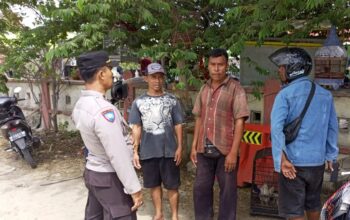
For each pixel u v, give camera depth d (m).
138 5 4.12
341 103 4.89
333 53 4.69
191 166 5.65
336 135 3.24
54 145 7.45
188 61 4.62
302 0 3.50
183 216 4.41
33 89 8.96
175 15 4.65
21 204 4.89
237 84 3.68
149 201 4.83
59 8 4.46
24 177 5.93
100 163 2.89
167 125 4.03
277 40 5.50
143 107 4.04
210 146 3.71
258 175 4.46
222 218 3.76
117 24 4.61
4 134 6.40
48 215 4.56
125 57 5.35
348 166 4.55
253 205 4.38
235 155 3.63
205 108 3.75
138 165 4.06
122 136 2.80
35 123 8.91
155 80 4.07
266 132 4.88
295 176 3.11
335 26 4.47
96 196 2.97
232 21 4.46
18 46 6.01
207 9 4.94
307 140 3.07
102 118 2.74
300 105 3.05
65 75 8.35
